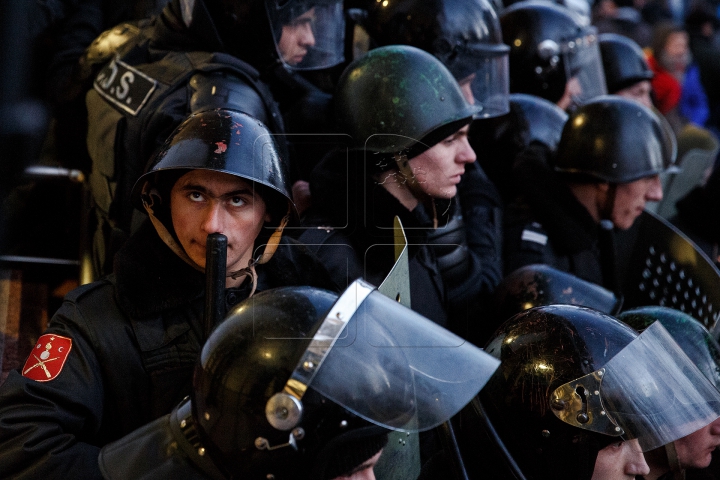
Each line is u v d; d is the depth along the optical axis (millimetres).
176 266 3062
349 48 5121
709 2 11617
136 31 4469
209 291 2756
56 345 2955
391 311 2545
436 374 2486
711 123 10945
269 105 4066
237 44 4172
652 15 11586
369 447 2461
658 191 4984
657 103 9391
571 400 2775
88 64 4449
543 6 6105
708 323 4492
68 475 2750
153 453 2645
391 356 2441
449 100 3783
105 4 5062
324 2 4406
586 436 2787
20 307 4312
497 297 4055
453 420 3141
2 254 4473
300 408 2350
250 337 2475
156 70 4020
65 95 4535
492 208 4840
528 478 2879
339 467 2434
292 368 2400
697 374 3016
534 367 2836
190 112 3840
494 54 4812
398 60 3803
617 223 4965
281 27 4246
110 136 3975
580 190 5008
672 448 3314
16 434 2775
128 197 3939
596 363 2816
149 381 3010
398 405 2402
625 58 6926
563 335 2867
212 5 4098
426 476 3113
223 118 3051
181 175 3012
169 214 3117
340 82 3920
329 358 2387
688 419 2879
